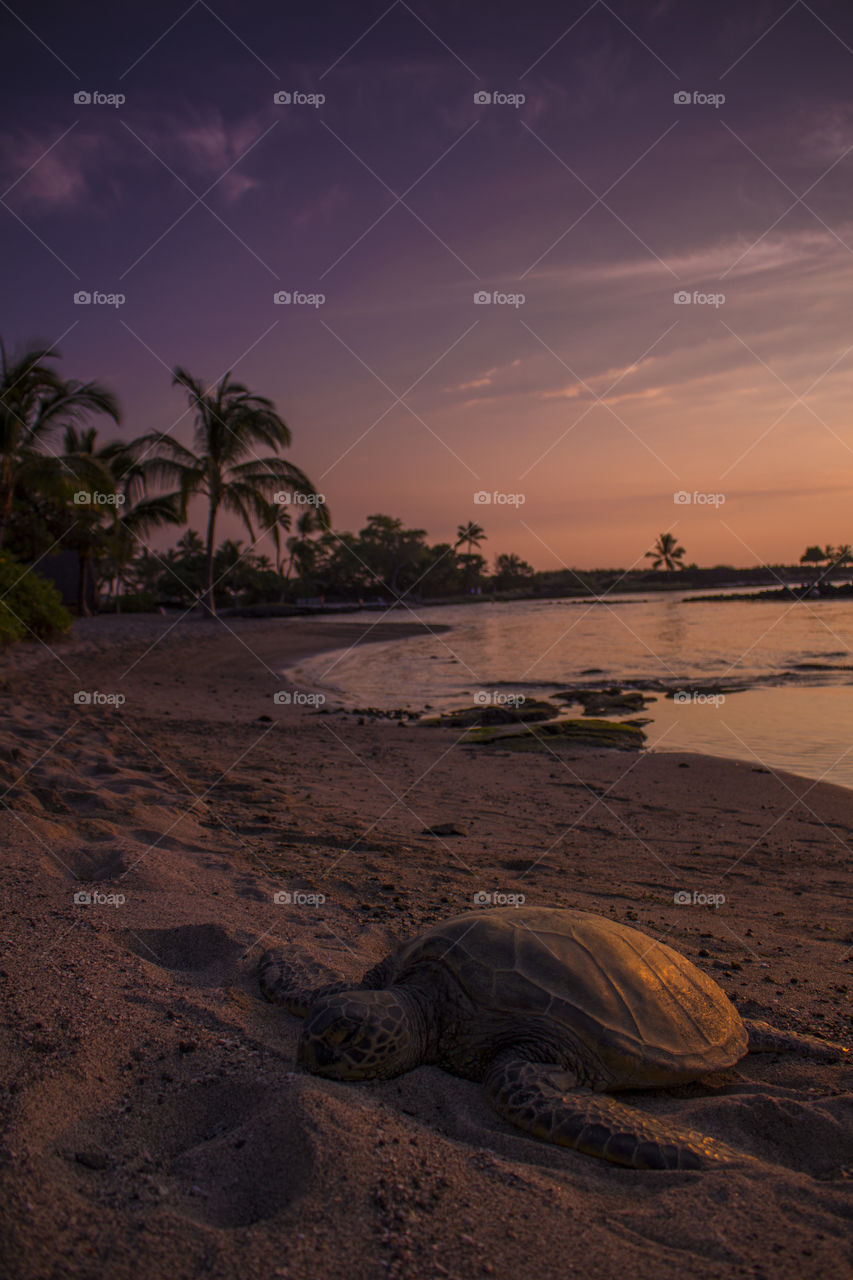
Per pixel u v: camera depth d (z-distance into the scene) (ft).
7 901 13.41
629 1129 8.13
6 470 87.81
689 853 22.22
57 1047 8.80
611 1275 6.23
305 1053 9.04
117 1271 5.86
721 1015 10.73
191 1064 9.04
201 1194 6.98
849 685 56.24
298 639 108.37
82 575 140.87
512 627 132.36
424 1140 7.91
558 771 33.17
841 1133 8.73
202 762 30.60
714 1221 6.91
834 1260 6.41
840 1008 12.28
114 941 12.31
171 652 82.99
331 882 17.39
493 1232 6.64
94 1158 7.24
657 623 129.59
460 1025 9.80
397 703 55.11
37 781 22.95
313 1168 7.16
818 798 28.63
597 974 10.21
